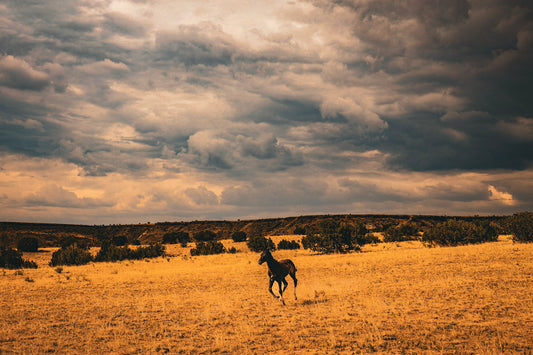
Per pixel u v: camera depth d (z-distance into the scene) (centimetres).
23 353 860
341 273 2339
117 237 8512
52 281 2438
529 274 1731
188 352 886
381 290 1582
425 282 1711
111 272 3148
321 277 2220
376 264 2633
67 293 1858
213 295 1694
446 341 886
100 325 1159
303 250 5372
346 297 1476
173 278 2439
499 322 1015
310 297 1525
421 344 875
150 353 875
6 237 10762
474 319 1055
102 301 1588
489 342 866
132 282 2270
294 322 1117
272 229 14575
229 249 6084
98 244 12469
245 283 2120
